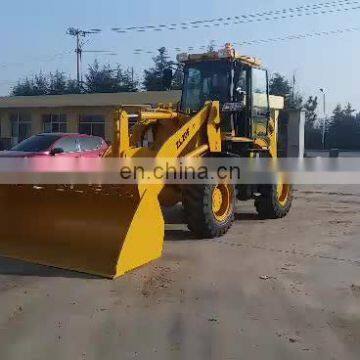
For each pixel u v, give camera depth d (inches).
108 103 1113.4
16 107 1217.4
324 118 2331.4
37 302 220.5
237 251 313.6
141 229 272.1
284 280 255.0
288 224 407.2
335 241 343.9
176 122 363.6
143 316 205.6
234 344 181.0
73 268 265.6
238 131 394.6
